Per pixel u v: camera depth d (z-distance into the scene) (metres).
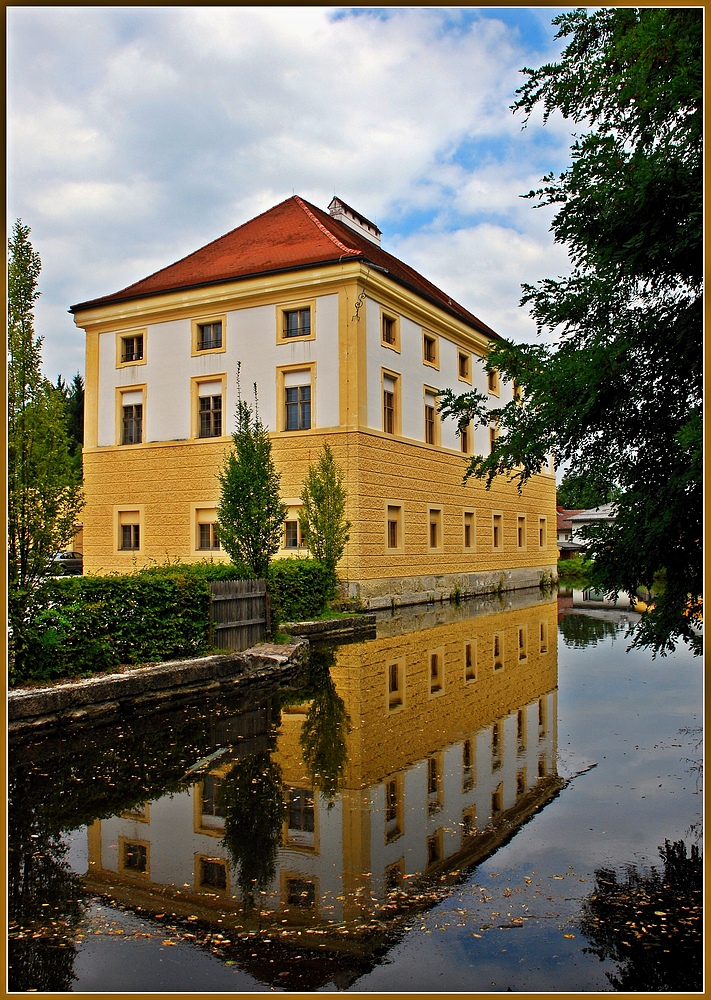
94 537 28.55
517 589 37.34
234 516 14.17
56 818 5.71
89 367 29.05
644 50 6.92
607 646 15.75
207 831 5.40
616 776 6.61
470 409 9.37
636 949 3.67
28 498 9.45
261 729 8.67
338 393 23.66
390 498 25.25
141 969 3.54
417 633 18.22
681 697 10.31
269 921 4.00
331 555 20.83
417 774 6.81
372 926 3.93
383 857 4.86
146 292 27.14
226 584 12.83
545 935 3.81
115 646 10.31
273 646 13.48
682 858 4.77
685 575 7.52
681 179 6.64
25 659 9.13
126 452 27.94
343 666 13.34
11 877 4.62
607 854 4.84
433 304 28.66
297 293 24.55
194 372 26.59
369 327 24.38
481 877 4.52
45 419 9.56
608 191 7.12
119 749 7.76
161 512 27.09
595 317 8.23
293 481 24.27
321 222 26.72
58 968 3.54
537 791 6.20
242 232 28.86
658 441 8.00
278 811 5.82
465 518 32.09
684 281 7.38
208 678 10.96
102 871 4.70
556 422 8.17
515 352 8.67
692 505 6.99
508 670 12.81
